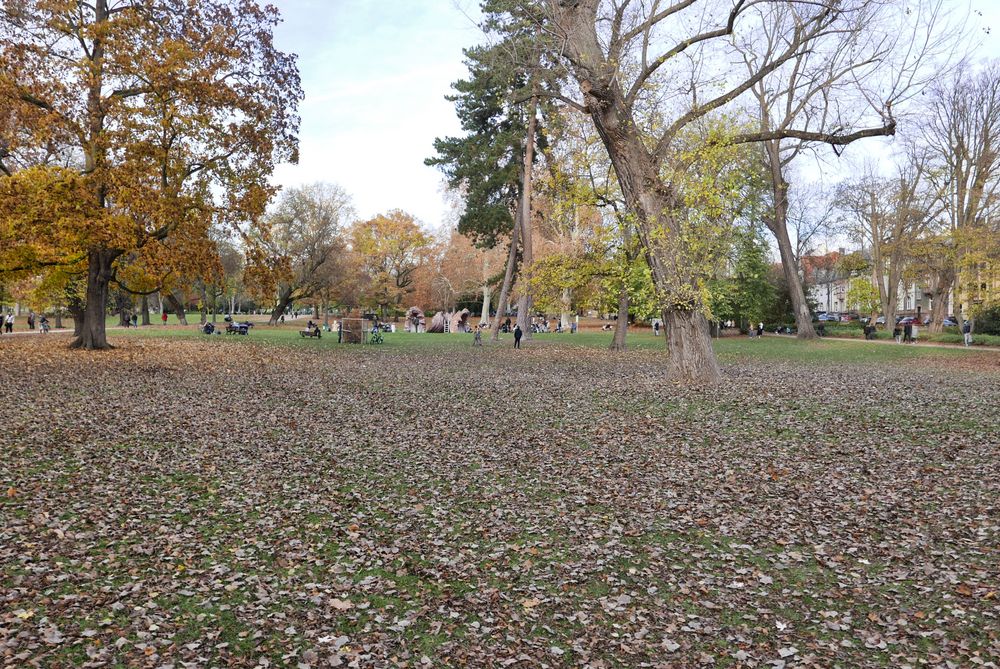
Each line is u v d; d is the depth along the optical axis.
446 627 5.30
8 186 23.27
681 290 19.02
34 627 4.95
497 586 6.07
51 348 29.17
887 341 44.22
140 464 9.90
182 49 25.28
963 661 4.73
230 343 37.22
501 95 35.28
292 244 59.44
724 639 5.14
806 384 20.27
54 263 28.88
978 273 36.19
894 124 17.16
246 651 4.81
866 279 69.44
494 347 38.91
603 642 5.09
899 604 5.67
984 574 6.14
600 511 8.23
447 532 7.45
